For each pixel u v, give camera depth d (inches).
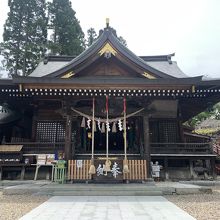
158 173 599.8
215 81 561.9
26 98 640.4
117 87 505.4
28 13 1349.7
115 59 590.6
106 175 488.7
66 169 505.7
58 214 265.3
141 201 346.6
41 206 310.5
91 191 414.0
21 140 666.8
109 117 570.9
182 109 735.7
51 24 1414.9
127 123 661.3
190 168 636.7
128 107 568.4
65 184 470.3
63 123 669.3
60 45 1357.0
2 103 690.8
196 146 650.8
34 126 665.6
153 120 687.7
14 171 621.9
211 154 616.1
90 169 467.5
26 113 744.3
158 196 394.0
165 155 609.9
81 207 303.1
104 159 499.5
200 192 421.1
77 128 641.6
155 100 593.3
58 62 936.3
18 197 392.5
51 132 664.4
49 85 502.3
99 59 587.2
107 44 559.8
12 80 515.5
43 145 631.2
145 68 551.5
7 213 279.1
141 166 493.7
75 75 566.9
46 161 595.5
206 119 1962.4
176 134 680.4
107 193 406.9
